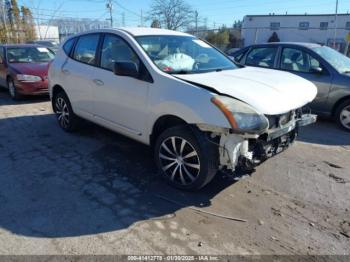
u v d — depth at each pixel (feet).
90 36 15.31
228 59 14.87
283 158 14.70
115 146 15.62
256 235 9.02
